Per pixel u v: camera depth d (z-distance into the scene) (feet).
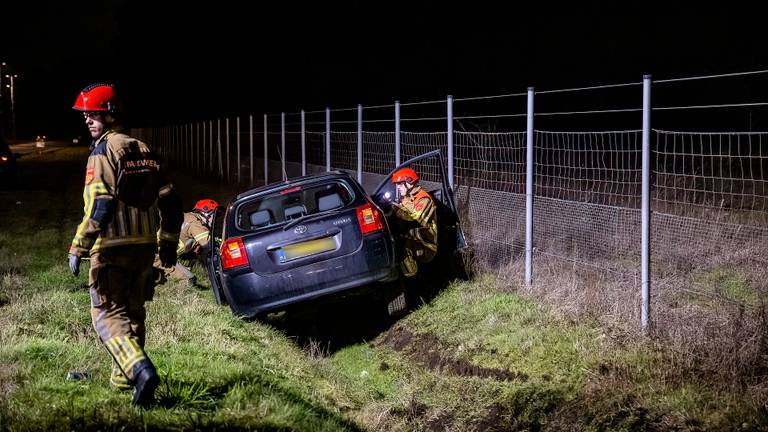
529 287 24.26
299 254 23.88
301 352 23.77
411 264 26.02
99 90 14.37
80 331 22.06
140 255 14.35
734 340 16.31
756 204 31.45
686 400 15.15
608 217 24.31
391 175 28.91
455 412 17.97
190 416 14.03
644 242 19.06
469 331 22.22
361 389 21.07
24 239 43.86
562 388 17.04
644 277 19.04
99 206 13.58
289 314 25.81
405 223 26.78
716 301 19.63
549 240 25.82
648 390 15.90
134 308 14.82
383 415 18.39
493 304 23.53
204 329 22.82
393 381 21.59
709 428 14.15
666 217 23.88
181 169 115.55
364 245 23.99
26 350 18.19
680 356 16.62
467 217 29.78
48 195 75.15
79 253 13.56
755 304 18.70
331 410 17.89
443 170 28.66
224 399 15.80
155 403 14.65
